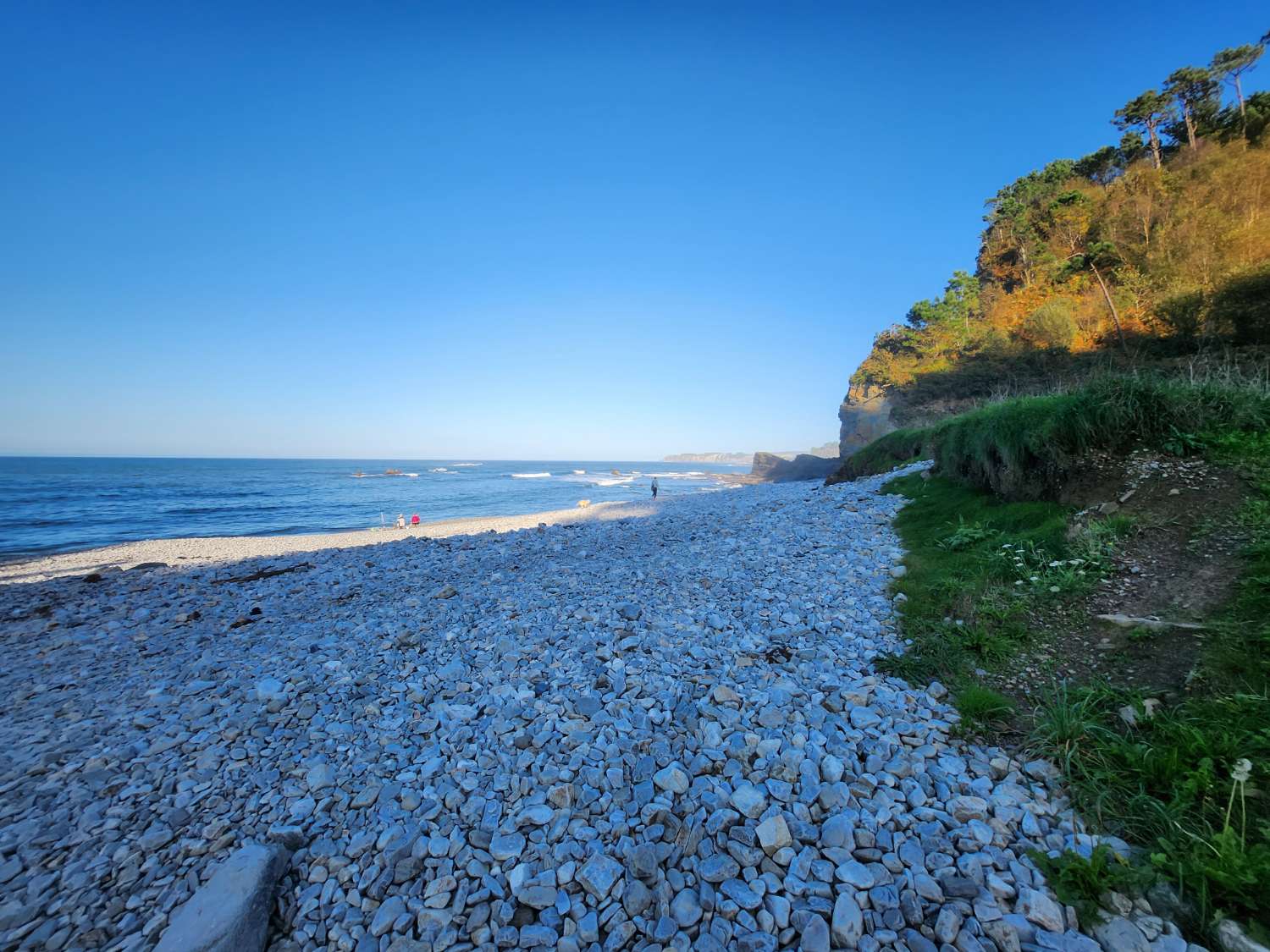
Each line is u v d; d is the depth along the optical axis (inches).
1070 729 163.0
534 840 150.9
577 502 2043.6
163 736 222.2
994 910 118.3
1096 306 1668.3
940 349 2444.6
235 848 157.4
